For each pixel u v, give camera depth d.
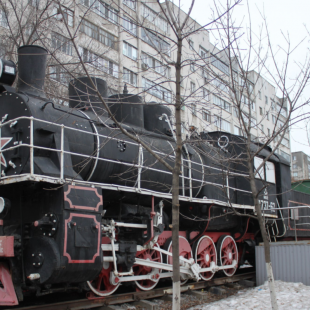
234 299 8.68
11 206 6.98
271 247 11.20
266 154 12.95
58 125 6.73
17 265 6.47
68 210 6.36
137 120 9.41
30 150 6.16
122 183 8.38
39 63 7.74
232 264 11.48
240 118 7.25
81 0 16.55
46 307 6.81
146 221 8.28
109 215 8.54
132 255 7.88
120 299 8.04
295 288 9.47
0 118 7.12
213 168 9.93
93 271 6.68
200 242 10.21
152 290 8.87
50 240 6.20
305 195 16.64
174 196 5.45
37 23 11.73
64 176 6.64
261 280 11.20
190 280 10.87
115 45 19.41
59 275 6.11
